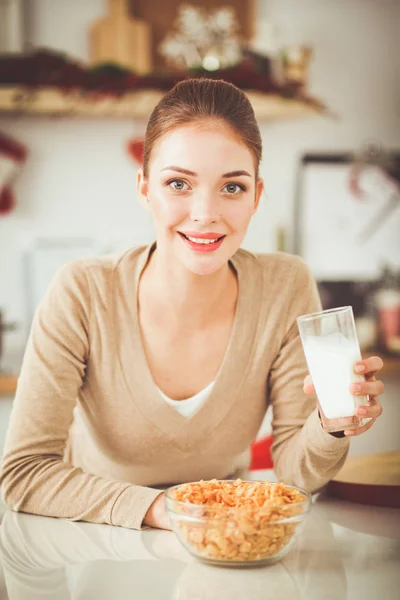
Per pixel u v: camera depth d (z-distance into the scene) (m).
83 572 0.95
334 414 1.08
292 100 2.84
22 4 2.95
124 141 3.06
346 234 3.25
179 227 1.16
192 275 1.22
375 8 3.21
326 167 3.21
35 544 1.06
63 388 1.26
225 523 0.94
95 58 2.93
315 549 1.04
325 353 1.08
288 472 1.27
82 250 3.07
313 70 3.20
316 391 1.10
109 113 2.87
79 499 1.17
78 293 1.29
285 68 2.88
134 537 1.09
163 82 2.72
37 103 2.74
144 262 1.30
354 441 3.13
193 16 3.01
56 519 1.18
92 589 0.89
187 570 0.96
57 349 1.26
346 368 1.07
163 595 0.87
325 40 3.19
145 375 1.29
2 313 2.83
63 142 3.04
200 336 1.29
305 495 1.00
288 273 1.37
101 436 1.34
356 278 3.26
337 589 0.89
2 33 2.86
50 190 3.05
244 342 1.31
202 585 0.90
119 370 1.30
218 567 0.97
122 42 2.91
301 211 3.21
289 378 1.34
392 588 0.89
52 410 1.25
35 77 2.69
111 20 2.91
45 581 0.92
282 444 1.33
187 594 0.87
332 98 3.21
